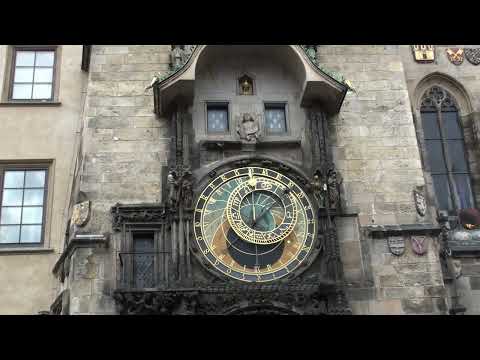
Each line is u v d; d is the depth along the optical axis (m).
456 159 26.58
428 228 22.03
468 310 23.56
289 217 21.73
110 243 21.36
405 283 21.45
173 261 20.88
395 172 23.09
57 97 27.31
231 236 21.44
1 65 27.53
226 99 23.67
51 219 25.27
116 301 20.41
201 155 22.53
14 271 24.41
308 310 20.41
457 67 27.73
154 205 21.72
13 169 26.02
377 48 25.03
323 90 22.97
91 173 22.30
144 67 24.08
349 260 21.64
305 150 22.88
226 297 20.36
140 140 22.91
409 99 25.83
